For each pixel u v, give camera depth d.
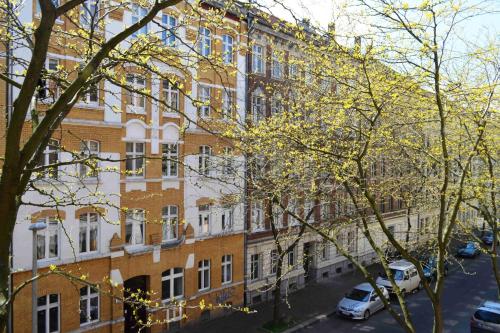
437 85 8.40
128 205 17.62
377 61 8.73
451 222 9.91
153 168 18.50
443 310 23.27
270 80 21.52
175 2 5.22
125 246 17.47
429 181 12.82
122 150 17.44
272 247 24.06
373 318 22.00
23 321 14.53
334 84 11.70
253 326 19.98
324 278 28.23
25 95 4.52
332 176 13.54
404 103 10.40
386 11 8.08
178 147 19.39
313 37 9.19
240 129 11.48
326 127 12.02
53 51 14.79
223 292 21.56
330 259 28.58
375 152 11.81
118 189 17.25
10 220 4.82
